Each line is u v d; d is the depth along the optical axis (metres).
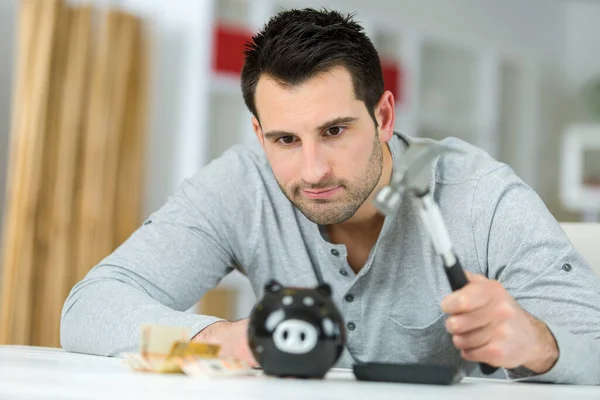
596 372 1.17
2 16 3.83
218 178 1.71
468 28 5.95
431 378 0.97
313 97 1.31
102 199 3.79
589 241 1.67
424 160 0.92
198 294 1.70
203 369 0.92
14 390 0.73
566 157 6.09
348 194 1.37
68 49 3.74
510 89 5.82
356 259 1.60
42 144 3.64
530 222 1.44
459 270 1.00
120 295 1.40
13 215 3.62
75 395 0.71
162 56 4.05
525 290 1.38
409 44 4.93
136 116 3.94
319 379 0.97
